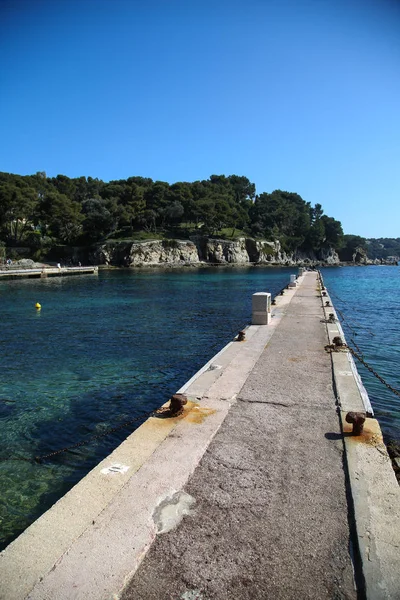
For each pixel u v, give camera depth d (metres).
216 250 128.75
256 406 7.82
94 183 152.12
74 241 114.56
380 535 4.12
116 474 5.34
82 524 4.34
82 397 12.27
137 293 45.28
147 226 130.25
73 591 3.47
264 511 4.61
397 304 37.09
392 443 8.84
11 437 9.61
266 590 3.54
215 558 3.90
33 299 39.09
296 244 162.38
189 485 5.12
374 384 13.46
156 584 3.59
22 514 6.73
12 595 3.42
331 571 3.75
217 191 157.12
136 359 16.64
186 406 7.82
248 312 30.14
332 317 17.73
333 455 5.88
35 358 16.86
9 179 109.12
